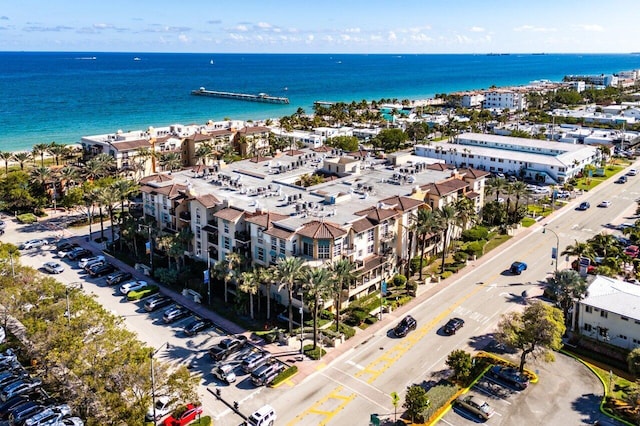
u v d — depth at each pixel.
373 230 89.62
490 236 117.81
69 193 128.25
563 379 67.00
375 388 64.88
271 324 79.75
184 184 107.69
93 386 52.38
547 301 87.25
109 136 174.75
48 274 97.44
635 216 133.62
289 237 79.94
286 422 58.69
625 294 75.12
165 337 76.62
